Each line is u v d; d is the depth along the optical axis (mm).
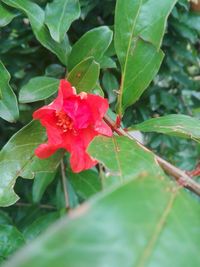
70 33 202
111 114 154
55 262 47
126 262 51
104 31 155
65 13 157
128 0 137
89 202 61
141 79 139
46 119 133
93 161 129
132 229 59
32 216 214
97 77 140
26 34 198
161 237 60
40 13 157
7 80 149
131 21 138
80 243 51
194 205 75
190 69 269
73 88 132
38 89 150
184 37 209
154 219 64
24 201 224
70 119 133
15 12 162
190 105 260
